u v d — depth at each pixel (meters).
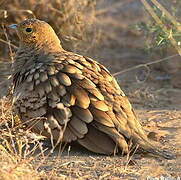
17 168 11.42
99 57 20.88
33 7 19.16
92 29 21.36
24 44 14.38
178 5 19.78
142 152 13.16
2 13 18.77
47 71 13.36
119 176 12.12
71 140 12.77
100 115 12.68
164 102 17.77
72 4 19.53
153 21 18.98
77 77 13.16
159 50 20.83
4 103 14.80
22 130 13.09
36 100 13.13
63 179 11.70
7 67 19.14
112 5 26.39
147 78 20.05
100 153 12.90
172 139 14.45
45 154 13.06
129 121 12.97
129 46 23.25
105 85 13.29
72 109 12.78
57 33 19.48
